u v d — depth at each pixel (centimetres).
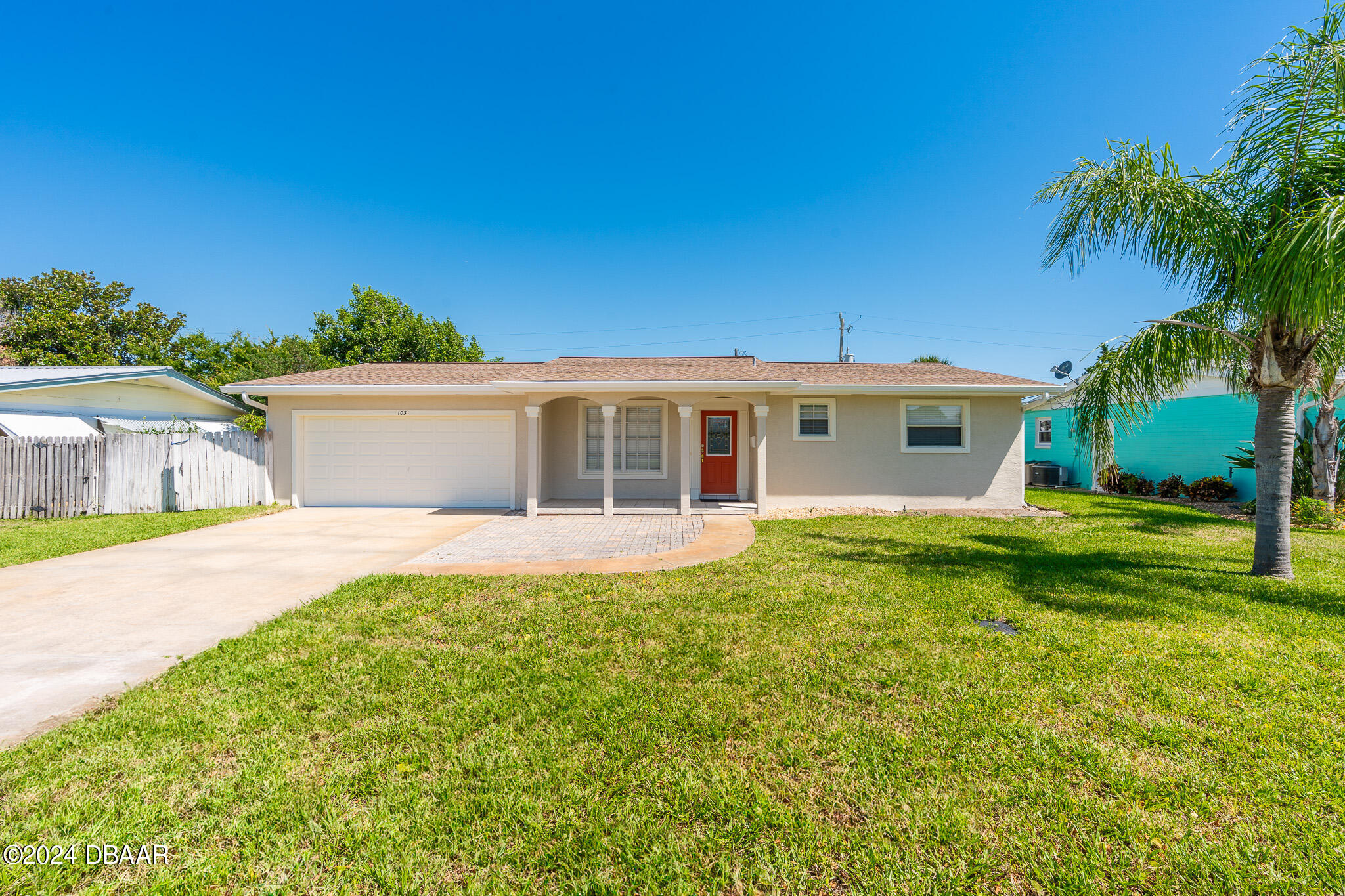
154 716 321
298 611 512
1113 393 726
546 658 405
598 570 679
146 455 1156
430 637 449
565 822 237
